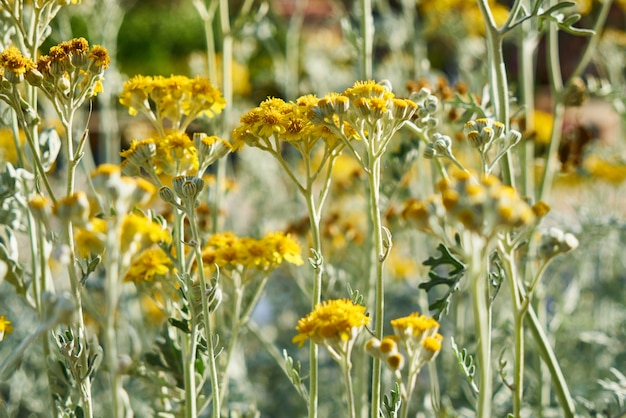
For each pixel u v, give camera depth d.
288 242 2.78
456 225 1.71
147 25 11.54
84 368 2.22
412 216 1.73
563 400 2.49
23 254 5.46
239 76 6.52
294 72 5.84
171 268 2.58
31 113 2.47
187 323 2.36
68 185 2.29
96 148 8.55
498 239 1.94
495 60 2.65
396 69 5.75
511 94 3.42
